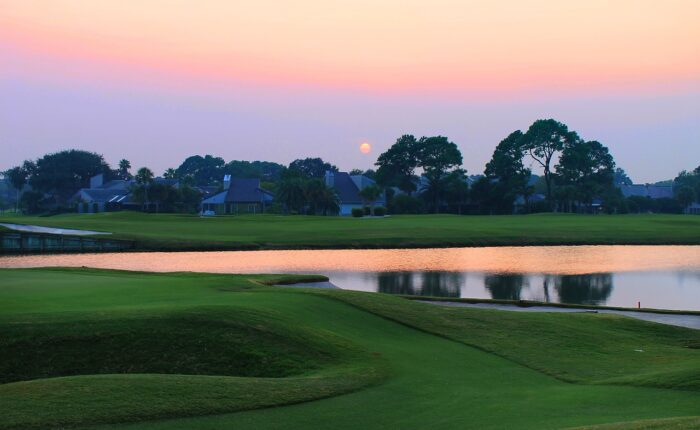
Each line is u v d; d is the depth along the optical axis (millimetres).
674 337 27859
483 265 60844
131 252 71562
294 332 21484
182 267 58156
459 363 20984
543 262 63406
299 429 14047
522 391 17812
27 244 72938
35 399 14453
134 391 15195
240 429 13781
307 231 89312
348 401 16062
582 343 25156
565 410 15609
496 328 26516
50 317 21297
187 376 16766
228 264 60500
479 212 162125
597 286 48875
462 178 167375
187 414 14359
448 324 26469
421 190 171250
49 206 196750
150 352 19828
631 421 13812
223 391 15781
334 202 147000
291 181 147250
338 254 69938
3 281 31406
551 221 115812
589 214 153250
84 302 24875
